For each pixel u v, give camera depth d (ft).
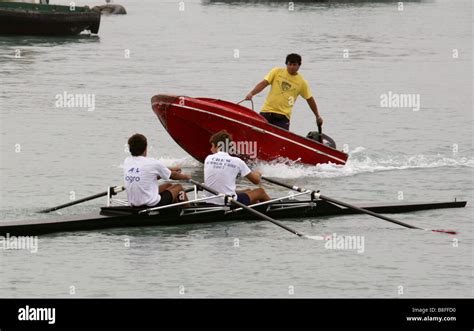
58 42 579.48
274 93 232.94
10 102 336.70
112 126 294.25
